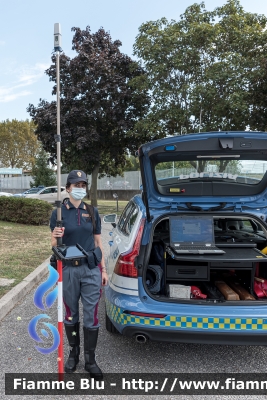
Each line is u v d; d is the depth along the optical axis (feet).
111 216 17.79
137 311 10.09
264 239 13.48
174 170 12.61
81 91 54.70
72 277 9.87
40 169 115.24
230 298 11.10
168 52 46.01
